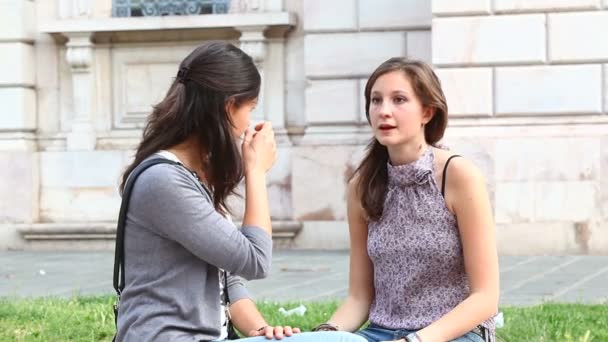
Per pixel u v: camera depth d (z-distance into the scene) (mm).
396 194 6387
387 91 6336
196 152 5668
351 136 19141
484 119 17781
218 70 5574
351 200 6707
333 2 19188
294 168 19266
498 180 17641
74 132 20281
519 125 17703
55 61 20594
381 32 19094
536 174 17562
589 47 17516
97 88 20469
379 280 6492
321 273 15672
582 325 10258
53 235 19938
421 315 6332
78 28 20094
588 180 17438
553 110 17625
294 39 19844
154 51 20328
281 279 15000
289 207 19500
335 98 19234
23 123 20250
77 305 11898
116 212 20109
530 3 17594
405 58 6426
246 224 5684
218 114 5570
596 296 12922
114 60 20469
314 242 19234
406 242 6324
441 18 17828
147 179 5480
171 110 5609
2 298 12719
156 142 5629
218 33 20078
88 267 16984
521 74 17672
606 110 17531
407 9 18984
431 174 6297
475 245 6184
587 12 17516
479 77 17750
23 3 20234
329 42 19234
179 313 5477
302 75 19797
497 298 6180
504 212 17656
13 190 20156
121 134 20312
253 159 5820
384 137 6312
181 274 5512
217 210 5711
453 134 17766
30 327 10656
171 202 5438
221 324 5781
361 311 6672
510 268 15844
